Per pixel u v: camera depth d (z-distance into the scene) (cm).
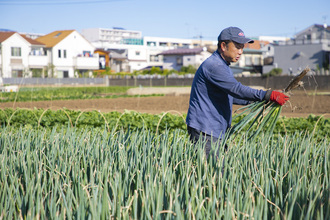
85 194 276
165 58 6712
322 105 1673
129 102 2066
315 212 261
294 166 314
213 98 366
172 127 764
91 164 336
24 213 273
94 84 4775
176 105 1847
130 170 321
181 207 272
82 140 418
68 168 328
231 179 279
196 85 371
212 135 366
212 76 355
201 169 314
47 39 5694
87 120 799
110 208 266
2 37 4944
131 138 426
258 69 6028
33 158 372
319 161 346
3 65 4906
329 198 248
